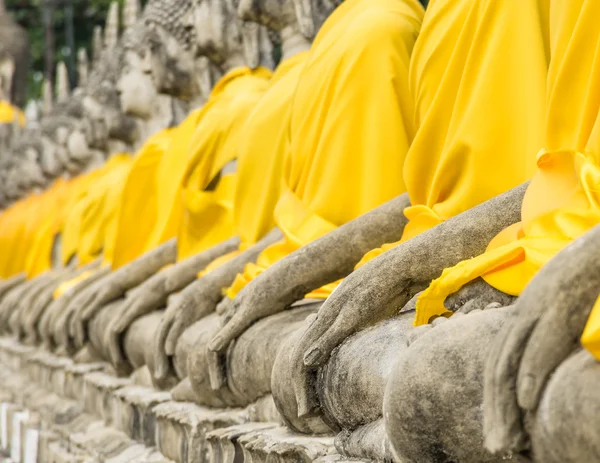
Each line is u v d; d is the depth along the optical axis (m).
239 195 10.20
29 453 13.55
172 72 13.28
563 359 3.99
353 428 5.86
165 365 9.74
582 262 3.97
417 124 7.32
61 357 15.43
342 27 8.49
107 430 11.35
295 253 7.58
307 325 6.27
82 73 22.16
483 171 6.43
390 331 5.79
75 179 21.48
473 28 6.64
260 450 6.47
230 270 9.54
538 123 6.24
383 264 5.92
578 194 5.04
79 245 18.11
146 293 11.46
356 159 8.02
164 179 13.56
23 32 27.84
